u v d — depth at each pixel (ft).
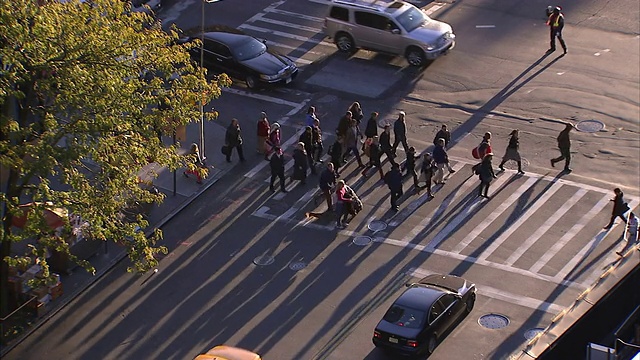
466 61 184.55
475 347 113.19
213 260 131.64
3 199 101.81
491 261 128.67
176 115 115.24
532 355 94.17
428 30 181.88
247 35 181.16
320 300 122.72
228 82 121.29
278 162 143.13
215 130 164.25
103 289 126.11
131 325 119.75
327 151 157.69
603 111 166.20
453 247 131.95
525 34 193.77
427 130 162.91
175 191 145.79
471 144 158.30
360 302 122.01
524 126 162.91
